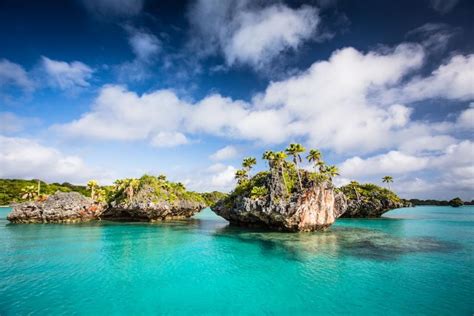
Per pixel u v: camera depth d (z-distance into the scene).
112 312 23.41
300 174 75.19
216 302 25.58
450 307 24.86
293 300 26.14
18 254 42.59
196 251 45.28
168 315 22.97
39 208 83.44
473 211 191.38
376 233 66.94
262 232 66.62
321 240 55.81
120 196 93.44
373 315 23.28
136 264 37.38
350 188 121.69
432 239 58.41
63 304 24.80
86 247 47.81
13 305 24.55
